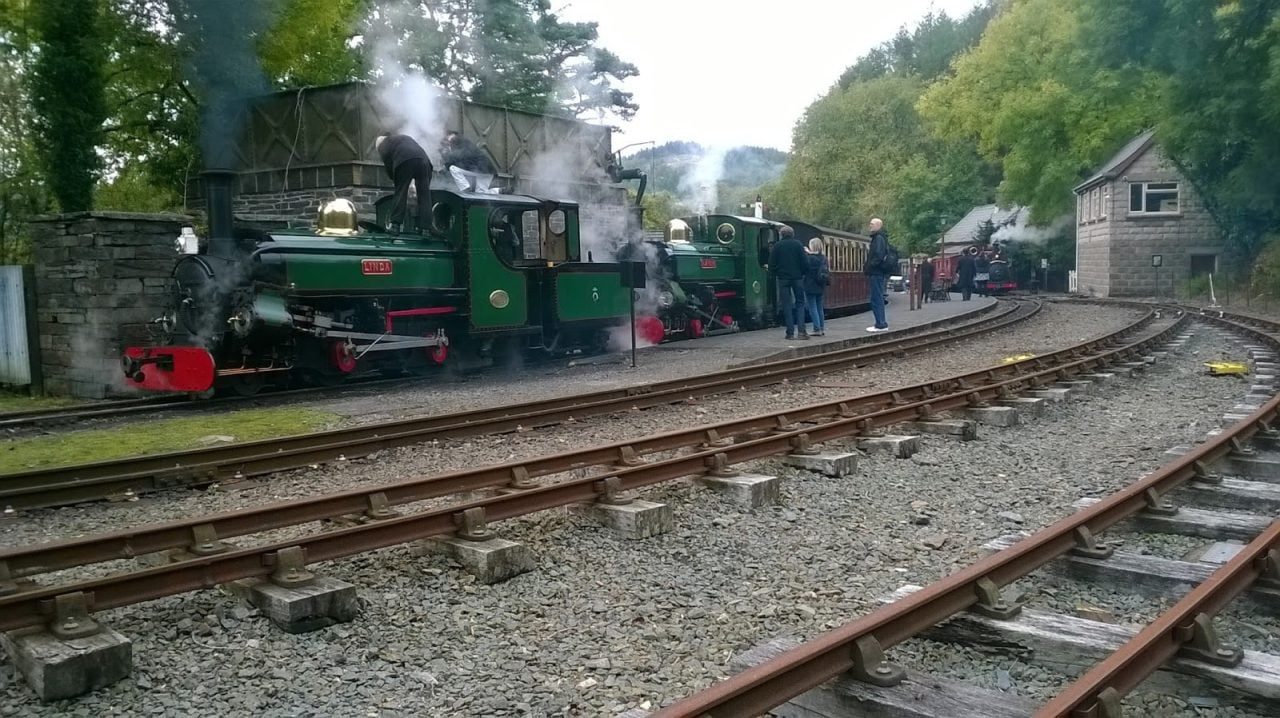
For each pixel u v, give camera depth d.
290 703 3.63
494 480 6.27
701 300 19.97
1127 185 37.38
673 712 2.82
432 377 13.89
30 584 4.36
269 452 7.84
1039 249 49.22
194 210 19.09
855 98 63.44
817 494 6.67
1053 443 8.45
